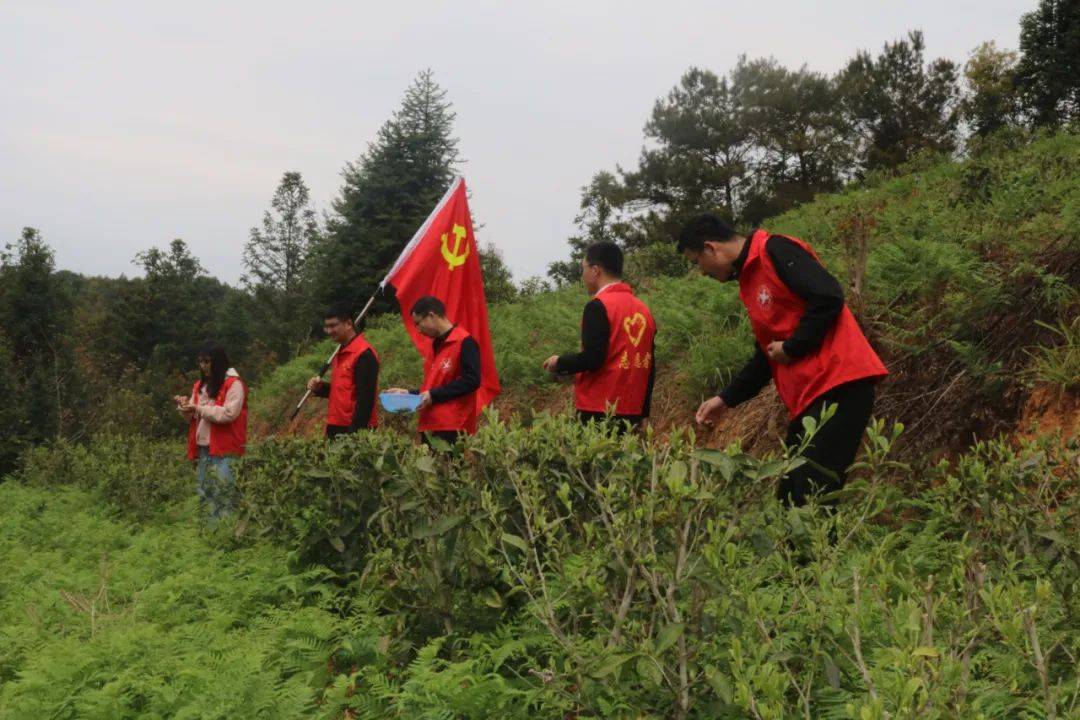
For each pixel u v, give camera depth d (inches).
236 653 138.3
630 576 99.4
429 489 146.8
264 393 724.7
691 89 1968.5
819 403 152.5
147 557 240.1
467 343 237.0
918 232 314.0
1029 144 530.9
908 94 1750.7
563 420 141.0
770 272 159.5
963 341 220.5
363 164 1088.8
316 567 187.6
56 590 201.2
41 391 563.8
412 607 144.7
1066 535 117.5
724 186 1927.9
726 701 87.9
